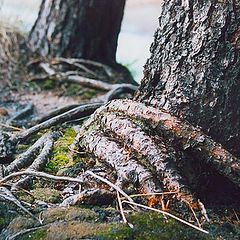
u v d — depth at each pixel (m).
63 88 4.19
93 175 2.53
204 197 2.59
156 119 2.59
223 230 2.38
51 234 2.27
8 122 3.51
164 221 2.32
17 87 4.22
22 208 2.43
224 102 2.58
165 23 2.68
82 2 4.43
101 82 4.12
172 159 2.52
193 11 2.60
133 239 2.25
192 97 2.61
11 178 2.71
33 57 4.52
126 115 2.66
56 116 3.32
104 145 2.64
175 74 2.65
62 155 2.88
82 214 2.37
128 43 6.38
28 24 4.81
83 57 4.50
